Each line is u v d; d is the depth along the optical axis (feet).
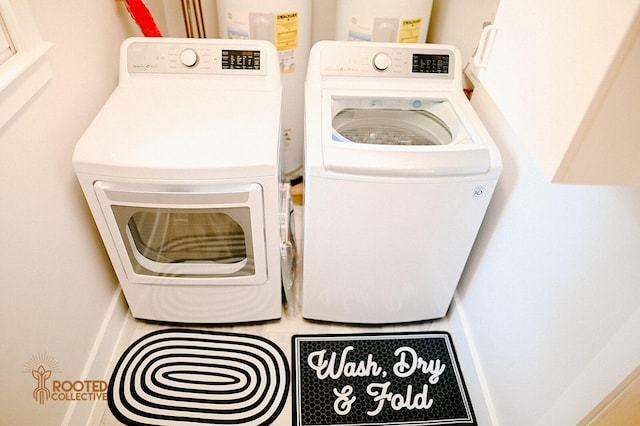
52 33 3.93
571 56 2.08
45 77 3.75
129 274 4.98
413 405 5.07
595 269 3.13
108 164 3.97
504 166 4.57
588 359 3.15
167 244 4.88
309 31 6.48
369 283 5.24
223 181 4.10
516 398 4.21
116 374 5.19
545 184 3.81
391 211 4.45
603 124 2.02
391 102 5.10
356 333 5.77
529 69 2.47
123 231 4.53
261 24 5.98
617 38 1.78
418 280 5.24
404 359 5.50
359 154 4.14
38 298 3.87
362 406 5.03
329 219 4.55
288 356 5.48
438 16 6.50
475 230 4.73
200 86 4.97
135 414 4.87
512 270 4.36
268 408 4.98
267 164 4.07
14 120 3.46
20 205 3.58
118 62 5.27
